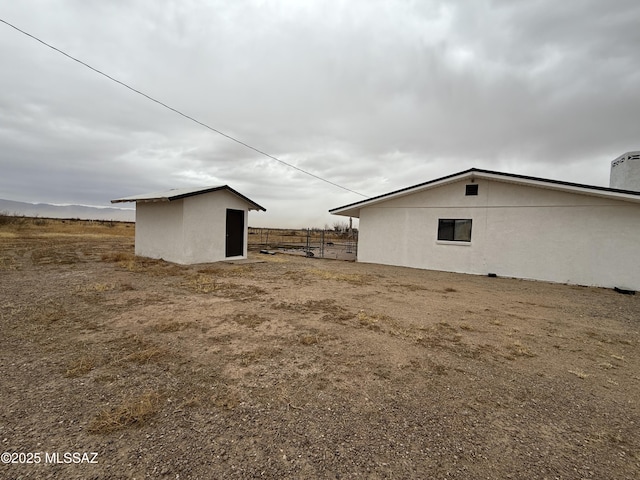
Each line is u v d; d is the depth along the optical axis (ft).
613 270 30.04
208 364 11.10
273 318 16.72
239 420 7.97
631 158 35.96
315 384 9.97
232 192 42.09
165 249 38.83
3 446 6.70
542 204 33.35
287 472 6.27
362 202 44.80
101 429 7.38
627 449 7.40
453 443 7.38
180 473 6.12
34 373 10.07
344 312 18.43
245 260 43.24
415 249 41.45
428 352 12.90
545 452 7.20
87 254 43.27
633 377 11.25
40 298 19.31
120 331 14.06
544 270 33.24
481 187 36.73
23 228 95.35
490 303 22.34
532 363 12.21
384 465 6.57
